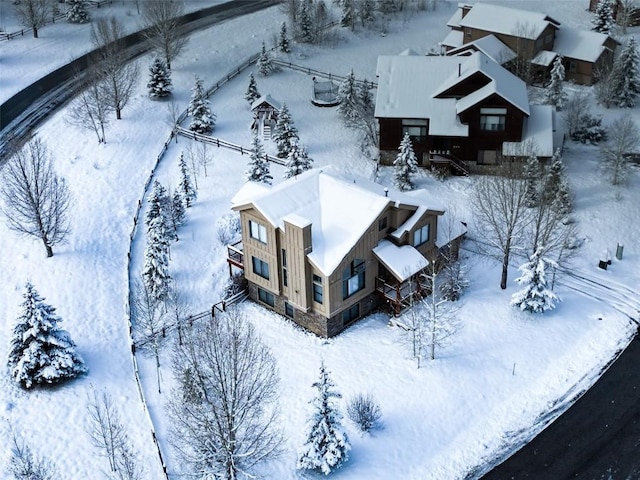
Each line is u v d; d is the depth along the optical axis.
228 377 35.28
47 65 81.56
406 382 42.59
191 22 94.50
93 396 41.47
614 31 88.81
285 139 65.06
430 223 48.84
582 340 45.88
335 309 45.00
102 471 37.22
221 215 56.47
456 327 46.03
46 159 62.50
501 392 42.28
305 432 37.94
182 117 71.88
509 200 50.78
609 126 69.81
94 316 46.97
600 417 40.84
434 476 37.66
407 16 97.50
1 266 50.50
